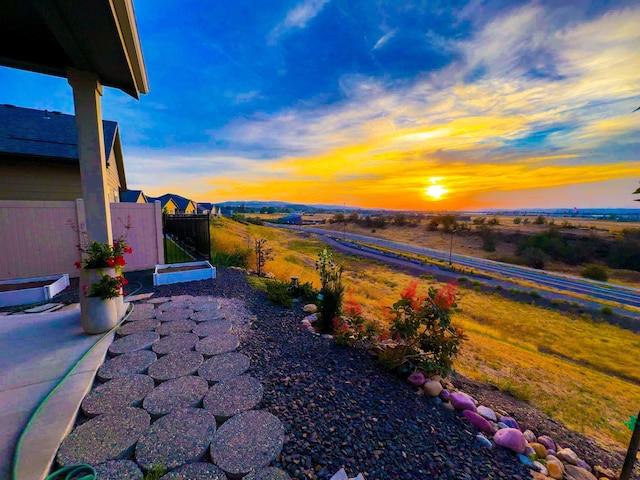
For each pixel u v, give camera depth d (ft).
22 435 5.33
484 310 53.31
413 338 9.15
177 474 4.79
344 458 5.48
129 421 5.94
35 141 22.52
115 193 32.45
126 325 10.77
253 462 5.13
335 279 12.71
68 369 7.63
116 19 7.12
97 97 10.21
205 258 23.72
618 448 9.12
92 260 9.92
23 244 15.72
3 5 7.47
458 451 6.20
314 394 7.31
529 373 16.63
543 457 6.91
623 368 28.53
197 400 6.73
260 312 13.30
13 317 11.09
